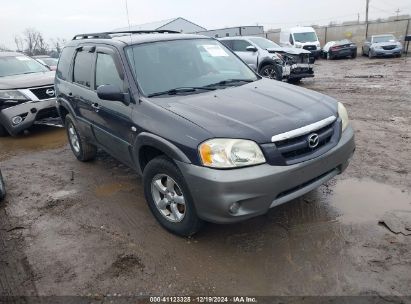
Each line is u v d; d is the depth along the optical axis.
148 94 3.76
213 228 3.64
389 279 2.80
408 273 2.85
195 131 3.03
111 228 3.82
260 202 2.94
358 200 3.99
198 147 2.95
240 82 4.23
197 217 3.24
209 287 2.87
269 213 3.84
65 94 5.41
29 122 7.42
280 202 3.04
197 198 3.03
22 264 3.35
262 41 13.55
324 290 2.74
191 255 3.26
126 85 3.87
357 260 3.03
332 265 3.00
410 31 28.84
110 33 5.04
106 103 4.20
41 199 4.68
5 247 3.65
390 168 4.76
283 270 2.98
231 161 2.88
